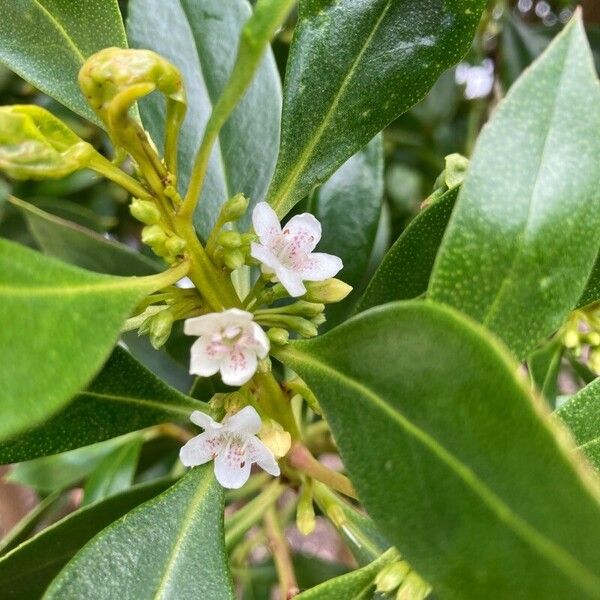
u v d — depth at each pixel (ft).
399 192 0.98
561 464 0.24
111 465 0.66
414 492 0.28
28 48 0.42
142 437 0.69
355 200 0.57
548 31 0.88
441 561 0.27
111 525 0.37
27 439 0.40
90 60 0.30
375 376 0.30
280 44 0.72
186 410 0.44
